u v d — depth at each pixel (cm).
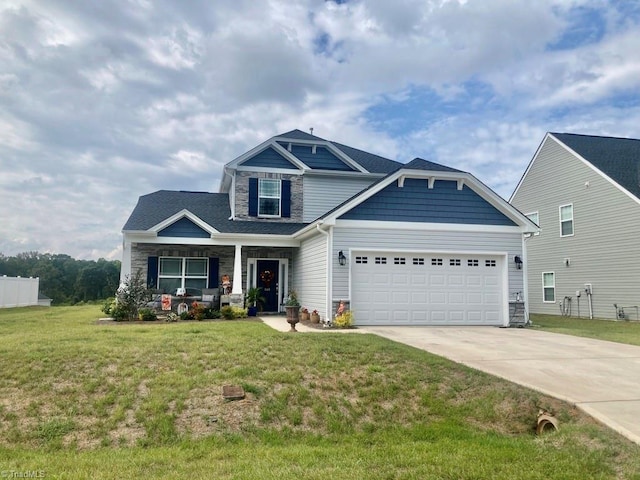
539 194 2434
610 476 430
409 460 487
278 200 1945
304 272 1744
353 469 460
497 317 1533
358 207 1480
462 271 1530
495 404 660
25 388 677
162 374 731
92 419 608
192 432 587
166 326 1219
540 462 468
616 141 2358
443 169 1544
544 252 2384
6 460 510
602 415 565
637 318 1872
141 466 480
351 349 888
